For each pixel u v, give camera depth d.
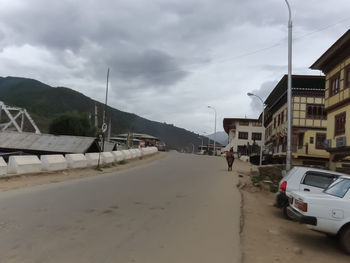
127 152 31.84
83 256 5.48
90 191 12.36
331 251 7.10
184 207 10.26
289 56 17.44
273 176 21.91
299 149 37.53
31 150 31.27
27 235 6.49
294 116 38.34
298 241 7.70
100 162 23.75
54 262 5.16
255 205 12.12
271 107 50.59
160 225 7.84
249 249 6.58
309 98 38.38
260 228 8.52
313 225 7.19
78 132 63.41
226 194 13.62
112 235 6.78
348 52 23.06
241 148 76.19
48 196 10.89
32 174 15.75
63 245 5.99
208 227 7.95
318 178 10.35
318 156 36.72
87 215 8.43
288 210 8.16
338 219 7.06
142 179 17.28
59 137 34.03
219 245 6.56
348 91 22.94
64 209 8.98
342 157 24.75
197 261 5.59
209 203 11.25
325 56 25.72
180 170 24.12
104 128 25.17
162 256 5.72
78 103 151.38
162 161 34.03
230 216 9.39
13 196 10.66
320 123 37.91
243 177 21.48
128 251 5.86
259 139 76.12
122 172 20.84
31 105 135.50
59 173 17.56
